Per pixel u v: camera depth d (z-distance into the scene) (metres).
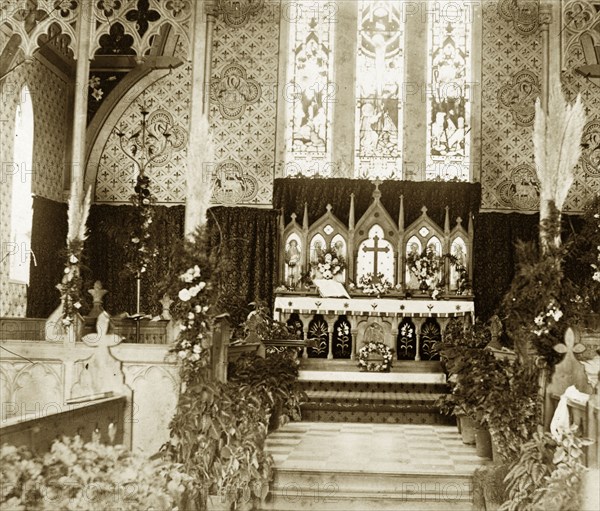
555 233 10.34
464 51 18.77
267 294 17.59
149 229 14.26
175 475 7.32
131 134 18.78
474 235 17.56
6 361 10.40
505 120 18.34
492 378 10.65
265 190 18.33
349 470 9.57
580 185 17.88
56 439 7.25
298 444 11.38
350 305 16.23
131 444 9.89
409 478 9.49
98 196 18.69
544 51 12.94
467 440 11.56
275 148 18.42
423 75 18.69
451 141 18.55
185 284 9.55
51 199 17.98
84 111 12.09
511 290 10.33
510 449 9.65
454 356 11.98
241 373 11.96
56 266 17.78
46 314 17.36
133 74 18.81
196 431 8.99
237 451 9.01
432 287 16.56
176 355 9.85
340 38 18.81
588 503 7.19
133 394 9.99
